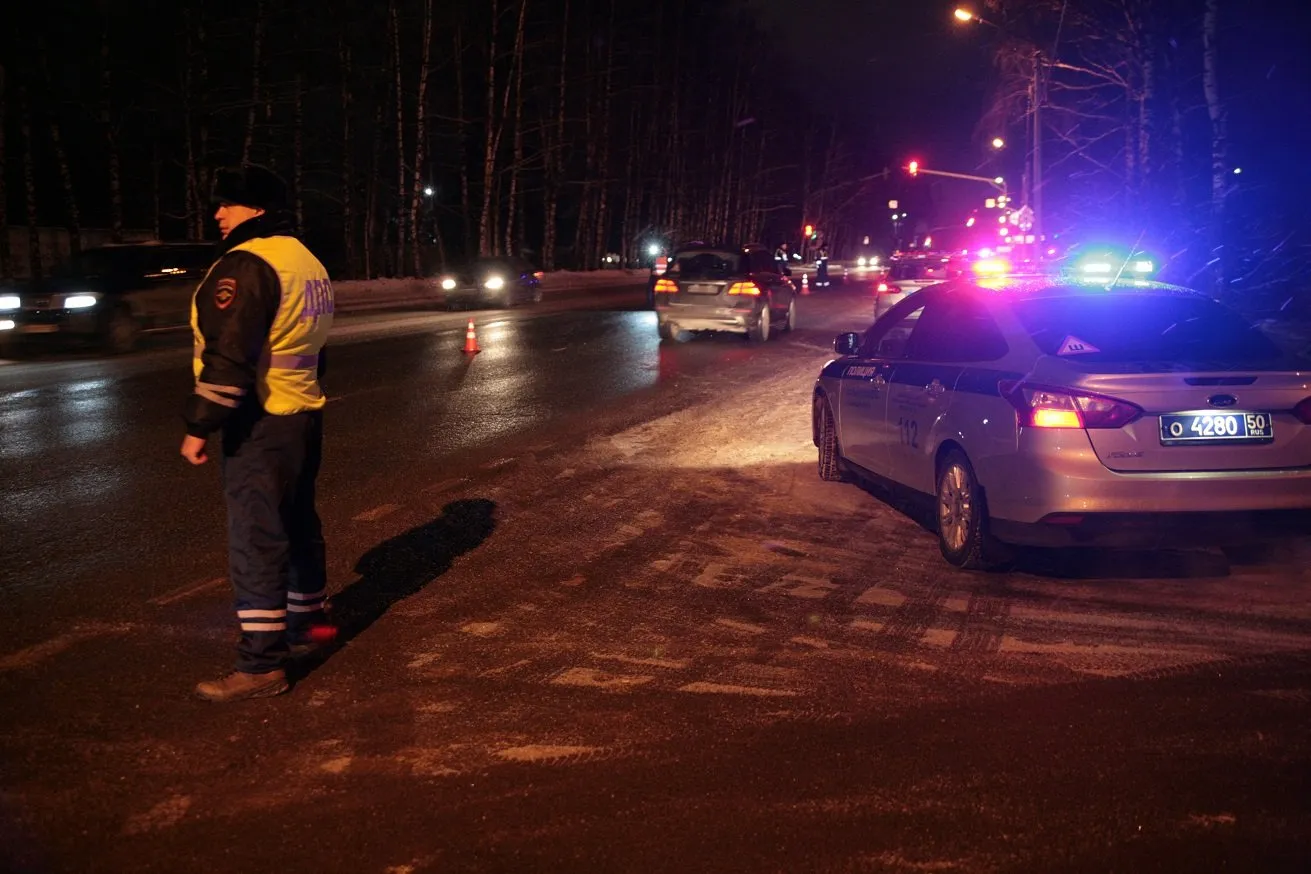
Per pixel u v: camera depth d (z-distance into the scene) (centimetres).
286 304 458
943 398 697
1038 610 596
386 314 2959
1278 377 599
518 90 4866
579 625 568
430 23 4262
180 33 3400
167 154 3934
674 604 606
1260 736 432
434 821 363
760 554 716
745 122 7581
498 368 1725
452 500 857
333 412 1280
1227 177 2138
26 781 388
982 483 645
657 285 2189
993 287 726
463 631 556
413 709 455
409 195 5059
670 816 367
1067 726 443
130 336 1905
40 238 3562
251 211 469
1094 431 591
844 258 12756
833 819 366
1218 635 554
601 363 1817
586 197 5903
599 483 931
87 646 523
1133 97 2456
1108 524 596
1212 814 370
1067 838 354
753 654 527
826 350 2073
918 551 725
